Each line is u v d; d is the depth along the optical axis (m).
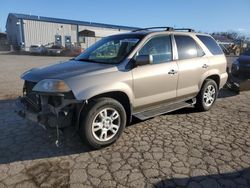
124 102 4.55
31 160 3.86
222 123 5.47
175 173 3.52
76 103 3.85
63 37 44.00
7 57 26.58
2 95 7.82
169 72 5.02
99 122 4.12
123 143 4.43
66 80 3.83
